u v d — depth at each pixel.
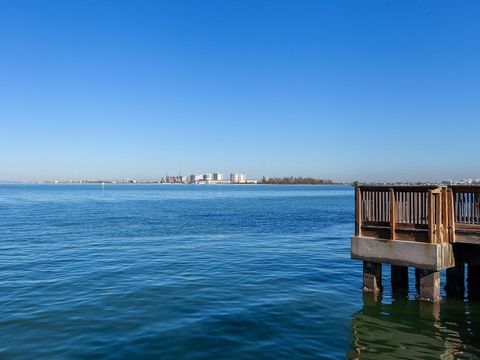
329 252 24.66
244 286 16.00
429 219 12.55
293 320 12.12
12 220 46.22
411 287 16.27
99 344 10.23
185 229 37.78
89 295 14.55
